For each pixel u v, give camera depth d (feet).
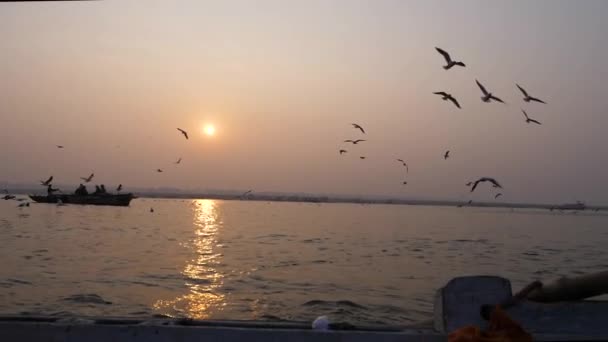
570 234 188.96
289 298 52.90
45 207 260.62
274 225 186.70
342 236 142.92
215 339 16.70
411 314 46.91
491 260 93.86
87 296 51.52
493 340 15.03
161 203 467.11
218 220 212.23
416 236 152.35
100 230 138.62
